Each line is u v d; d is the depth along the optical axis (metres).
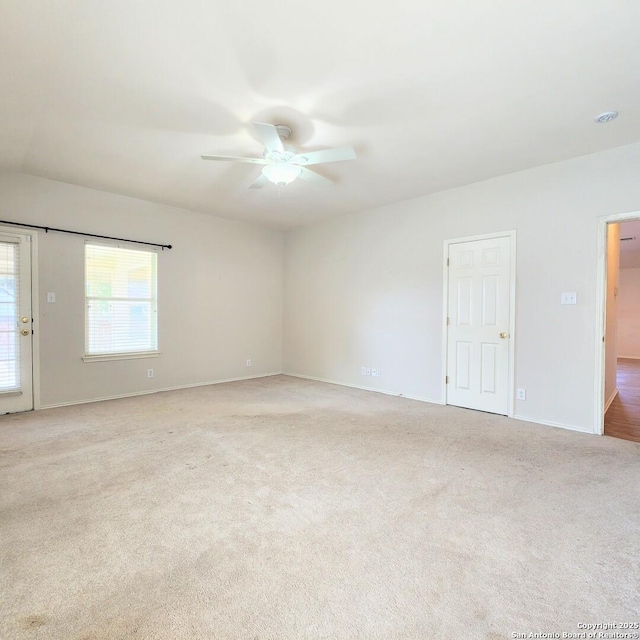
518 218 3.93
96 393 4.63
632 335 9.54
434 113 2.76
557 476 2.57
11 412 4.04
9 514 2.06
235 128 2.99
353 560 1.71
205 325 5.69
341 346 5.79
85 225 4.46
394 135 3.10
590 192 3.49
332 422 3.80
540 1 1.78
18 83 2.42
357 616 1.40
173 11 1.84
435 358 4.65
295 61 2.20
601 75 2.32
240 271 6.11
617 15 1.86
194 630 1.34
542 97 2.57
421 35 1.99
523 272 3.91
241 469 2.66
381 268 5.22
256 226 6.31
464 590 1.54
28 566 1.65
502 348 4.07
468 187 4.32
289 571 1.64
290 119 2.84
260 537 1.88
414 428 3.62
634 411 4.29
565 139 3.19
